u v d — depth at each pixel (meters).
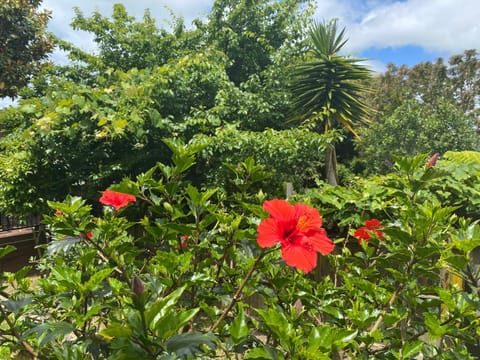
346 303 1.79
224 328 1.47
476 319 1.31
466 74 23.33
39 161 5.80
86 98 5.66
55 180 6.05
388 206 2.99
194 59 6.43
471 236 1.47
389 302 1.49
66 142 5.73
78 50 8.70
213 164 5.54
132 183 1.61
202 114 6.04
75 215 1.50
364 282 1.55
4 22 9.69
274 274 1.68
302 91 7.23
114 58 8.93
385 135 11.09
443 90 22.80
